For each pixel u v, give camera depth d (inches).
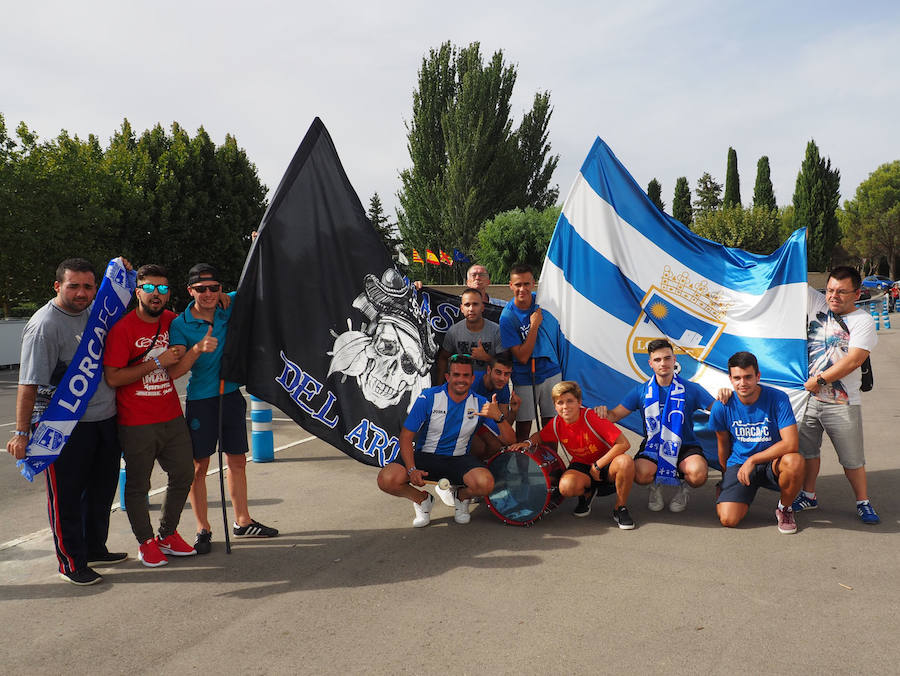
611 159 245.1
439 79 1640.0
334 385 199.5
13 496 250.5
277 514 215.3
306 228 198.7
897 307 1318.9
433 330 273.9
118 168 1086.4
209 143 1163.3
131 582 160.7
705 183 3100.4
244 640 128.7
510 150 1573.6
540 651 120.4
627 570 158.2
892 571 152.3
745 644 120.3
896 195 2844.5
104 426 165.8
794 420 182.5
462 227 1553.9
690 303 235.1
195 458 182.9
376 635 129.0
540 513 194.7
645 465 205.0
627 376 238.2
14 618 141.8
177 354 170.6
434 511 216.5
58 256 979.9
